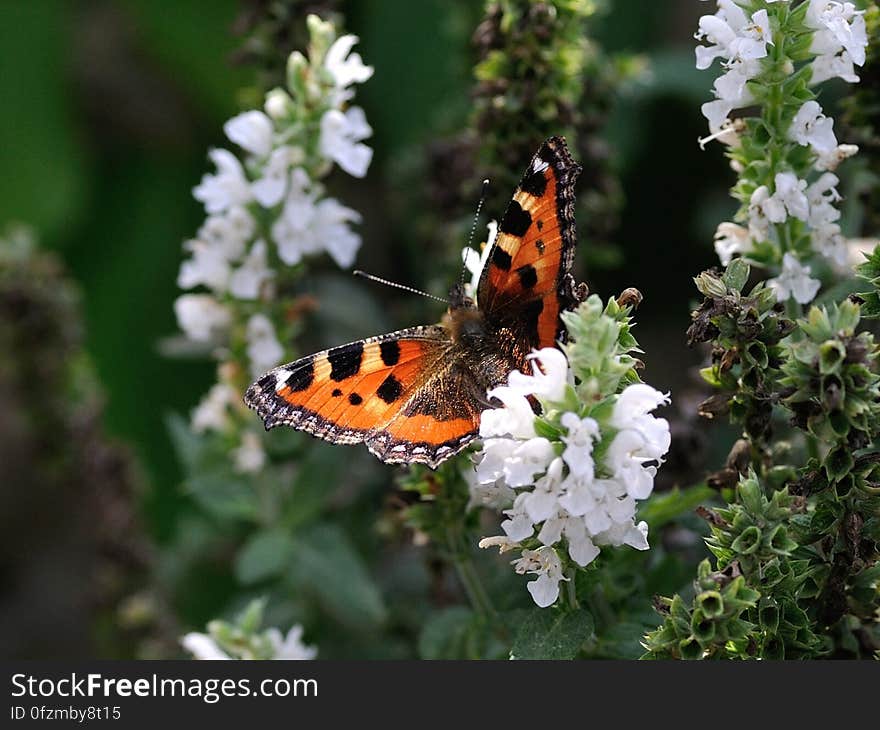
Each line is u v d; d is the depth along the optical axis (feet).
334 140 1.97
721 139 1.89
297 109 1.97
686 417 1.96
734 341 1.82
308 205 1.98
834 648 1.83
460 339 1.88
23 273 2.12
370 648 2.06
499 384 1.88
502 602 1.93
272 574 2.10
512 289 1.89
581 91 1.99
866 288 1.88
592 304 1.79
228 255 2.01
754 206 1.87
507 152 1.95
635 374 1.82
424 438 1.87
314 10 2.02
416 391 1.88
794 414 1.81
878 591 1.82
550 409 1.79
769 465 1.86
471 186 1.98
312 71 1.97
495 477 1.80
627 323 1.82
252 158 2.00
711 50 1.86
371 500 2.12
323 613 2.08
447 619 1.94
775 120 1.86
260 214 2.00
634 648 1.88
